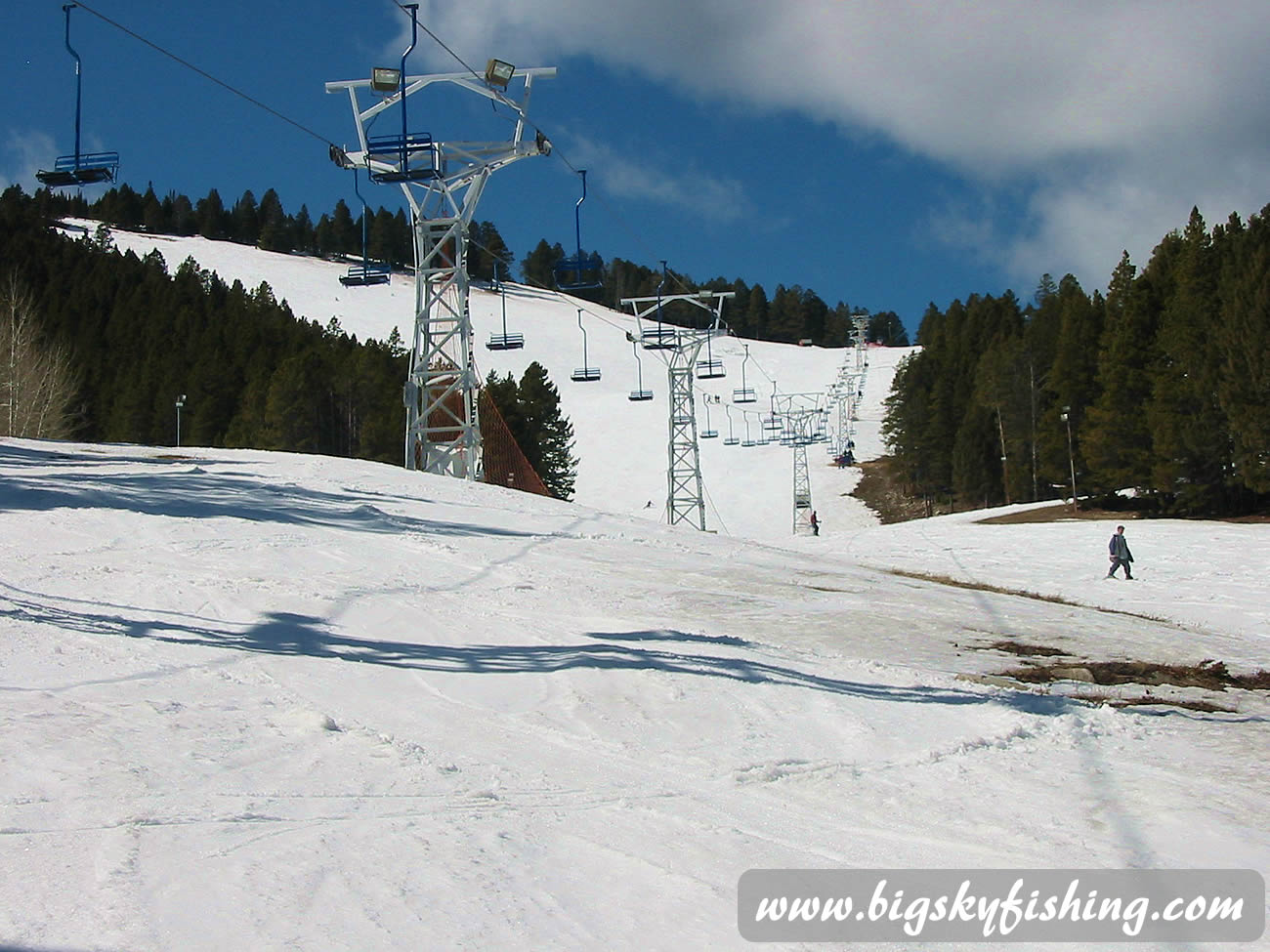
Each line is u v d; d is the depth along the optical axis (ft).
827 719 31.07
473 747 26.68
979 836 21.48
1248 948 16.25
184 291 374.84
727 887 18.19
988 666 41.37
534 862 18.80
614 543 77.30
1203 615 72.54
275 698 29.91
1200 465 176.35
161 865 17.30
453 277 124.98
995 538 140.26
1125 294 202.28
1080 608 66.49
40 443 121.39
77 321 335.26
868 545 138.21
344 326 540.52
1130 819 22.58
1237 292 167.53
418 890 17.04
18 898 15.67
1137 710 33.86
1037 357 253.85
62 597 42.52
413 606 45.88
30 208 467.52
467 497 97.30
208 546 58.34
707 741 28.32
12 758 22.38
